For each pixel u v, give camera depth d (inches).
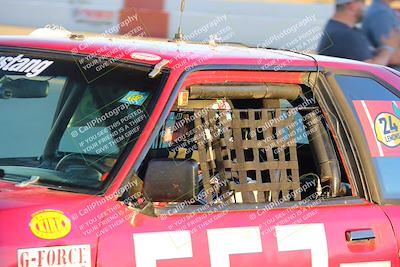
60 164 309.4
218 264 294.2
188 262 288.0
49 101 330.0
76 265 267.1
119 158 292.7
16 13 1262.3
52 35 360.8
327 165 348.8
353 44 712.4
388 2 715.4
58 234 266.1
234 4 1255.5
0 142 323.6
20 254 258.7
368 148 351.6
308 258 313.6
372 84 368.2
